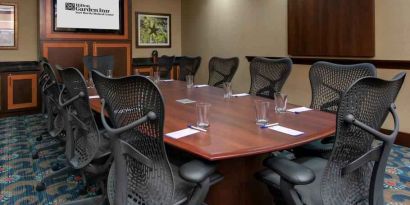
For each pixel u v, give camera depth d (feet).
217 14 20.01
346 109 3.87
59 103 6.91
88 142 6.54
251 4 17.58
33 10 17.62
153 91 3.91
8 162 10.18
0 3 16.58
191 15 22.22
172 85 11.85
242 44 18.44
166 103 8.19
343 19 13.25
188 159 5.76
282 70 9.29
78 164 6.49
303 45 14.93
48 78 9.49
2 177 9.04
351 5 12.94
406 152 11.23
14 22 17.03
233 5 18.80
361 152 4.26
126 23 18.97
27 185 8.54
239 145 4.79
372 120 4.34
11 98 16.25
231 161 5.74
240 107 7.70
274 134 5.38
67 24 17.03
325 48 14.02
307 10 14.57
